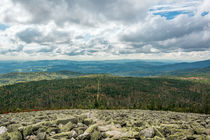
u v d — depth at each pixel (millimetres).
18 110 94125
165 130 7953
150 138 6652
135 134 7094
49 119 12797
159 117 19844
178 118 19109
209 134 6770
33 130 7117
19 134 6391
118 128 9633
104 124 11430
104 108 92688
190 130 7633
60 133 7004
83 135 6609
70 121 9320
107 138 6914
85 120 10234
